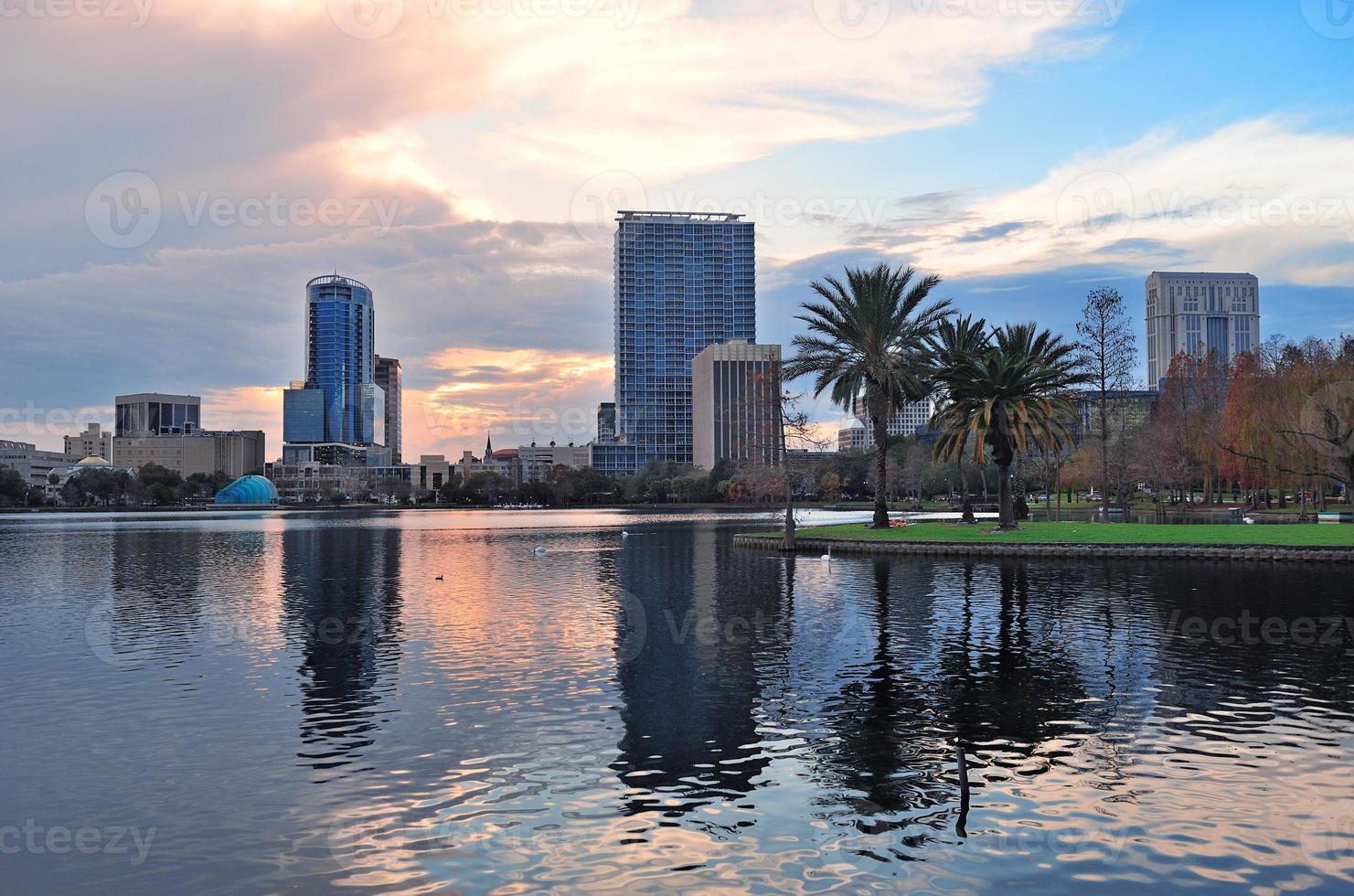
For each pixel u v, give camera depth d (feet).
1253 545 144.46
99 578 145.07
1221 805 39.70
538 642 80.02
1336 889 32.27
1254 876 33.24
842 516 412.16
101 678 66.08
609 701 57.98
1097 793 41.16
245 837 37.14
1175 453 273.75
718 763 45.52
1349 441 201.87
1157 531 173.78
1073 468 322.96
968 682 62.44
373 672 67.51
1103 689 59.93
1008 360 180.14
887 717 53.72
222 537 287.48
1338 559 139.54
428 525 389.80
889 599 106.11
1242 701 56.54
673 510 605.73
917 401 212.84
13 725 53.42
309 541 256.93
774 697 58.80
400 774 44.24
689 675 65.67
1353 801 40.01
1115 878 33.14
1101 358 235.81
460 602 109.91
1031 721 52.47
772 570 147.64
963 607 98.12
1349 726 51.01
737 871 33.78
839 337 206.28
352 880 33.42
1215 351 333.42
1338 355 233.96
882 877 33.30
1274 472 227.81
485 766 45.34
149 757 47.21
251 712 55.88
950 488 465.47
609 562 169.89
